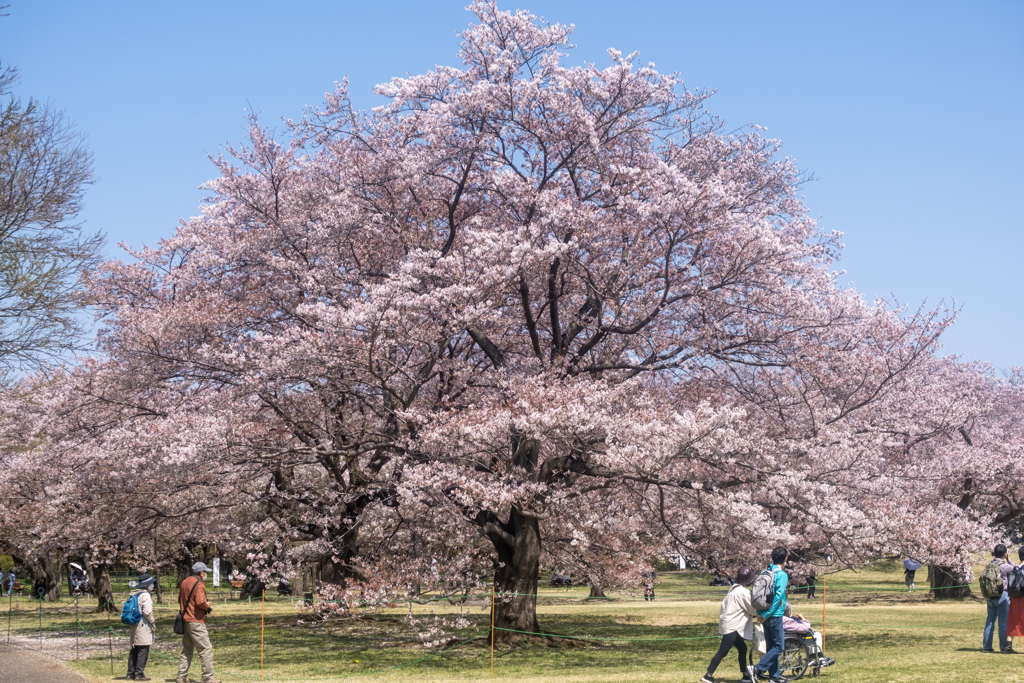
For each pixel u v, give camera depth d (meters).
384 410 18.94
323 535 20.55
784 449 17.67
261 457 17.30
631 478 17.22
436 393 19.98
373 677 14.19
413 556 19.77
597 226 17.98
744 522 16.02
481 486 15.59
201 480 17.98
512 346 20.20
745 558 18.89
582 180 20.06
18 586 48.62
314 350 15.77
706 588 42.94
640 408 17.64
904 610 28.02
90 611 32.03
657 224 17.73
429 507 18.20
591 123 18.53
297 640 20.16
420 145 19.78
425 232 19.72
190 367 18.30
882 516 16.33
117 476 18.72
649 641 19.72
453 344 20.22
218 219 21.69
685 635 21.08
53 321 20.48
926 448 28.59
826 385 18.69
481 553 20.03
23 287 19.84
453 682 13.30
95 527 23.36
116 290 23.73
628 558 21.61
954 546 16.44
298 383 17.62
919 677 11.32
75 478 19.89
